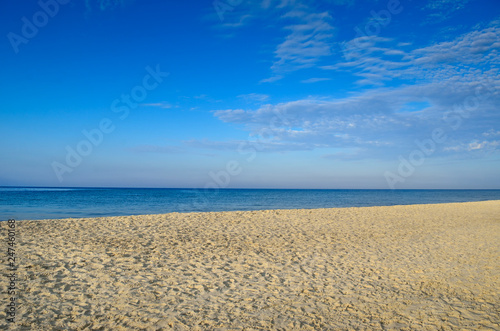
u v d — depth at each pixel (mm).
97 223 10898
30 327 3582
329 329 3809
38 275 5355
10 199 32000
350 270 6301
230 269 6180
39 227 9664
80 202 29359
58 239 8125
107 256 6734
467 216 15812
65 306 4211
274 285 5340
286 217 13992
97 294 4688
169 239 8727
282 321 3988
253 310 4301
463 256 7566
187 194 54625
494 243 9180
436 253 7863
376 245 8719
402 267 6559
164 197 43406
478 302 4711
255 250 7805
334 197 51281
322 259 7102
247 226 11367
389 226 12188
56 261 6199
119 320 3871
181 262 6539
